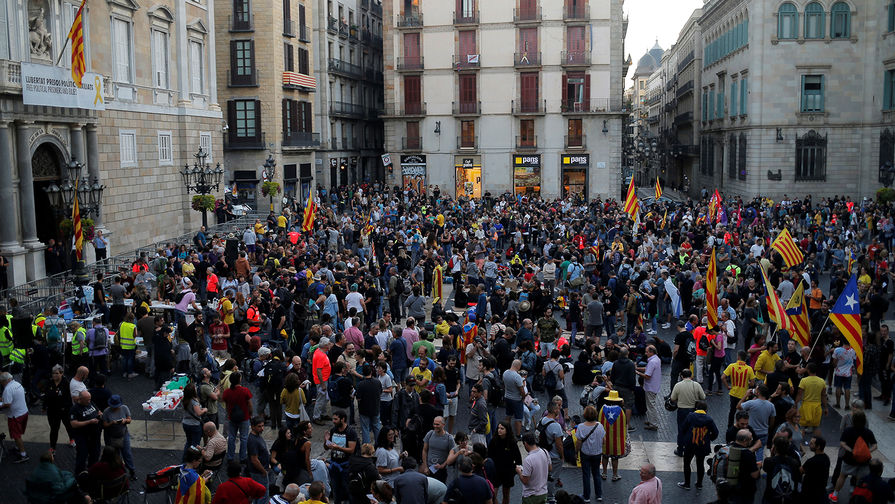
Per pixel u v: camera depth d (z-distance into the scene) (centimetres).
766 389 1378
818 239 3338
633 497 1087
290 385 1445
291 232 3328
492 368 1530
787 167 5669
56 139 2830
